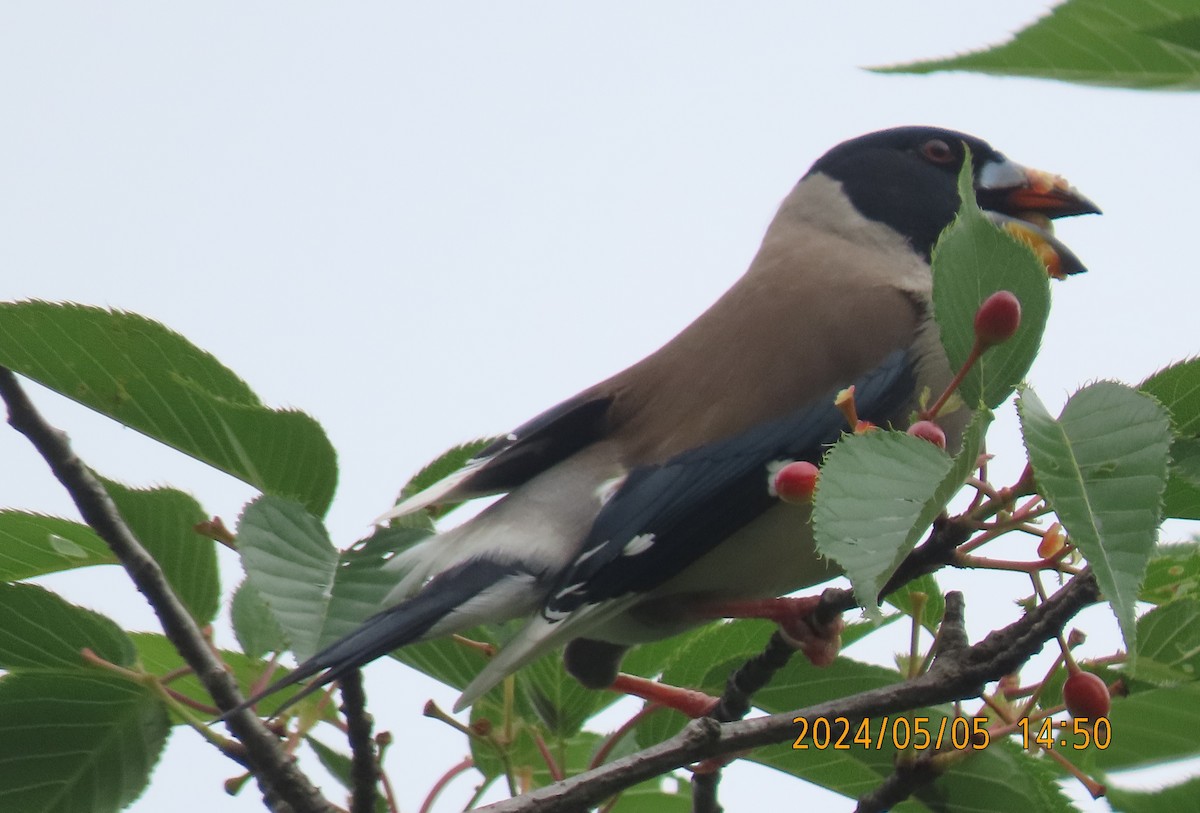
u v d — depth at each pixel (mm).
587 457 7867
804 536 7688
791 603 7047
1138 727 4961
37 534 6309
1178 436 5031
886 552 3832
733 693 6020
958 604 5551
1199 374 5062
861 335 8227
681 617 7719
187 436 6074
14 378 5461
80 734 6105
